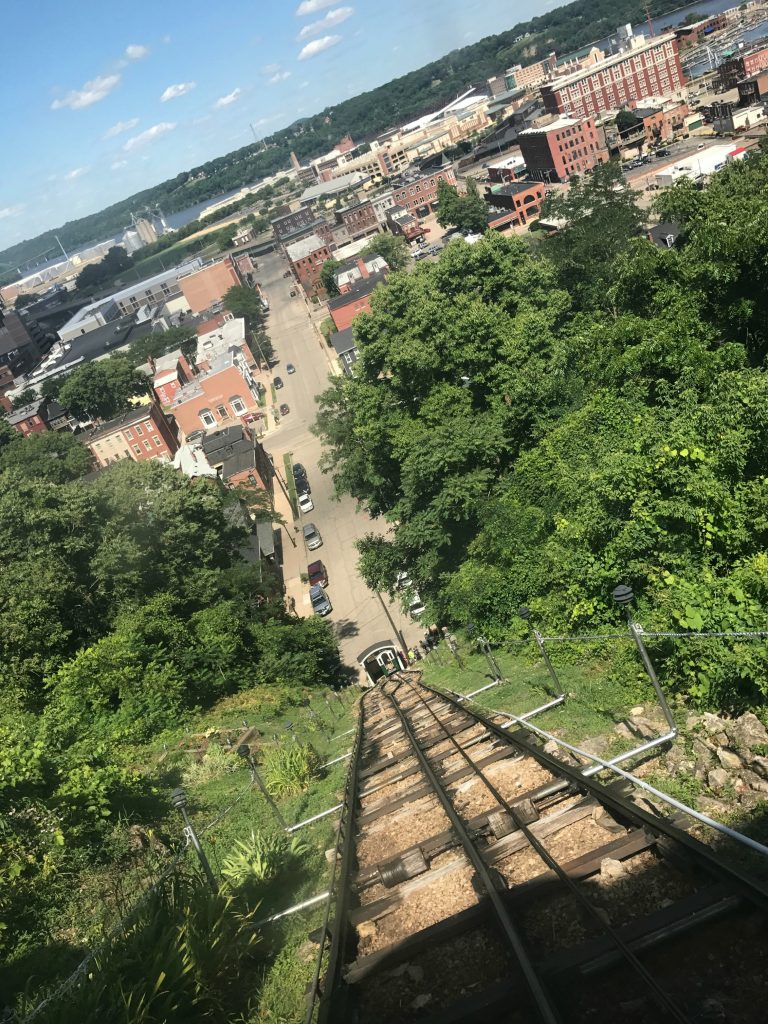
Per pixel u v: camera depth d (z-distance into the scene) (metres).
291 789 15.76
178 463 93.44
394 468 39.03
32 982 9.55
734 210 33.66
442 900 7.73
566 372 35.88
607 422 27.55
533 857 7.67
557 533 21.38
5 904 11.19
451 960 6.69
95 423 142.50
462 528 34.06
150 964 7.58
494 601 25.09
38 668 31.56
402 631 57.66
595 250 56.78
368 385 38.12
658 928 5.73
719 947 5.46
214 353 137.12
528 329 35.19
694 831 7.24
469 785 10.50
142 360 153.62
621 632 14.92
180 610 40.91
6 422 136.12
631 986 5.43
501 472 34.97
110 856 12.94
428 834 9.58
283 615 47.28
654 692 12.02
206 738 22.72
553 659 17.12
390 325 37.41
